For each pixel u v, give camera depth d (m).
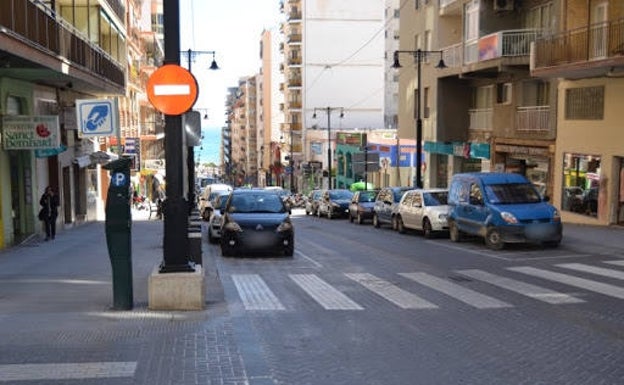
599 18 23.48
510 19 30.00
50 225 21.77
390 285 12.02
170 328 8.02
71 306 9.32
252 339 7.66
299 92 88.31
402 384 6.00
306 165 76.19
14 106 20.92
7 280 12.07
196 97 8.84
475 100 35.28
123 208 8.91
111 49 32.56
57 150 22.41
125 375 6.16
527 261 15.20
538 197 18.42
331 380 6.10
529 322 8.71
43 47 17.44
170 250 9.12
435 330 8.24
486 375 6.28
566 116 24.75
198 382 5.99
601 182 22.56
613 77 21.78
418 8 39.66
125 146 42.53
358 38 83.69
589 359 6.86
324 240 21.97
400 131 43.72
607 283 11.88
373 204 31.19
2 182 18.70
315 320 8.85
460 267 14.44
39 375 6.12
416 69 40.00
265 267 14.86
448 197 21.17
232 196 18.02
